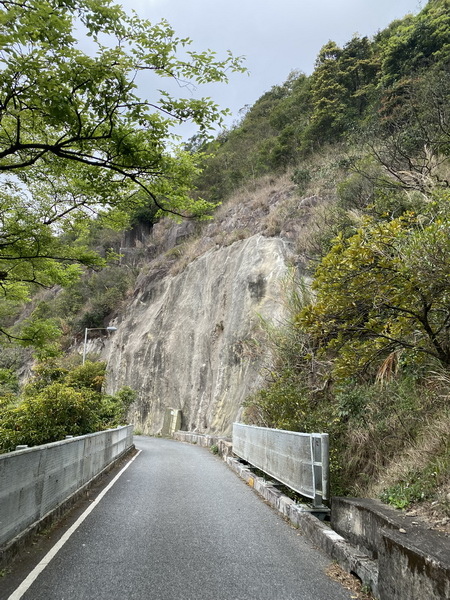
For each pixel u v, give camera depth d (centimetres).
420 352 650
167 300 3709
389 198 1150
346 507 550
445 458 541
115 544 559
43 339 1105
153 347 3562
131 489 950
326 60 3669
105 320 4894
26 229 867
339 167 2555
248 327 2309
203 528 641
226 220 3653
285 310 1595
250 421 1428
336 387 972
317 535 570
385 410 797
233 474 1208
